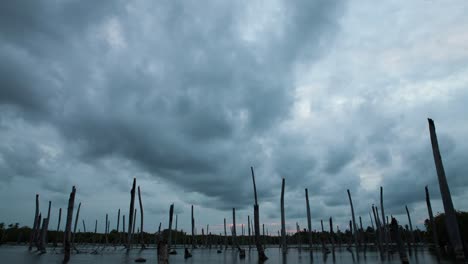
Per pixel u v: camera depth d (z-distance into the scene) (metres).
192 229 71.62
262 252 39.28
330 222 67.88
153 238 114.12
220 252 62.97
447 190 18.86
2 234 88.88
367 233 105.38
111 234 107.94
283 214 43.19
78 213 64.19
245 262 38.09
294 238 123.38
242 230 106.62
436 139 19.95
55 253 50.00
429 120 20.36
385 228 54.53
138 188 65.25
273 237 138.38
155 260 38.72
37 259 38.09
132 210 52.62
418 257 41.88
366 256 47.28
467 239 42.69
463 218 44.16
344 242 111.19
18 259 37.59
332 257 45.94
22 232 98.38
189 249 76.75
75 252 56.75
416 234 92.62
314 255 52.06
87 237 108.12
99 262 35.38
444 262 33.31
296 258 44.56
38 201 59.56
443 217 48.41
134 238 103.25
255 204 40.66
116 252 57.62
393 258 41.97
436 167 19.52
